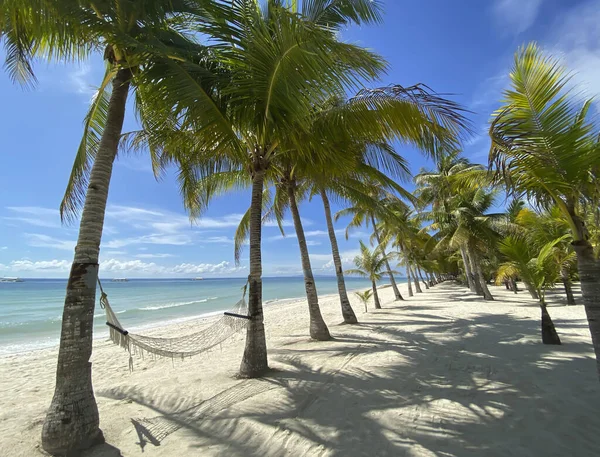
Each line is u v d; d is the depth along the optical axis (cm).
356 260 1609
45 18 300
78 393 300
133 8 334
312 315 811
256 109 444
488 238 1548
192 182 616
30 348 1018
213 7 386
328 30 385
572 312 1035
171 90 359
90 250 323
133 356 795
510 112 309
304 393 416
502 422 308
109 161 350
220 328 525
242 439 306
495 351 590
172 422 351
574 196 310
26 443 306
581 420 302
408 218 2120
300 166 641
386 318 1159
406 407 356
